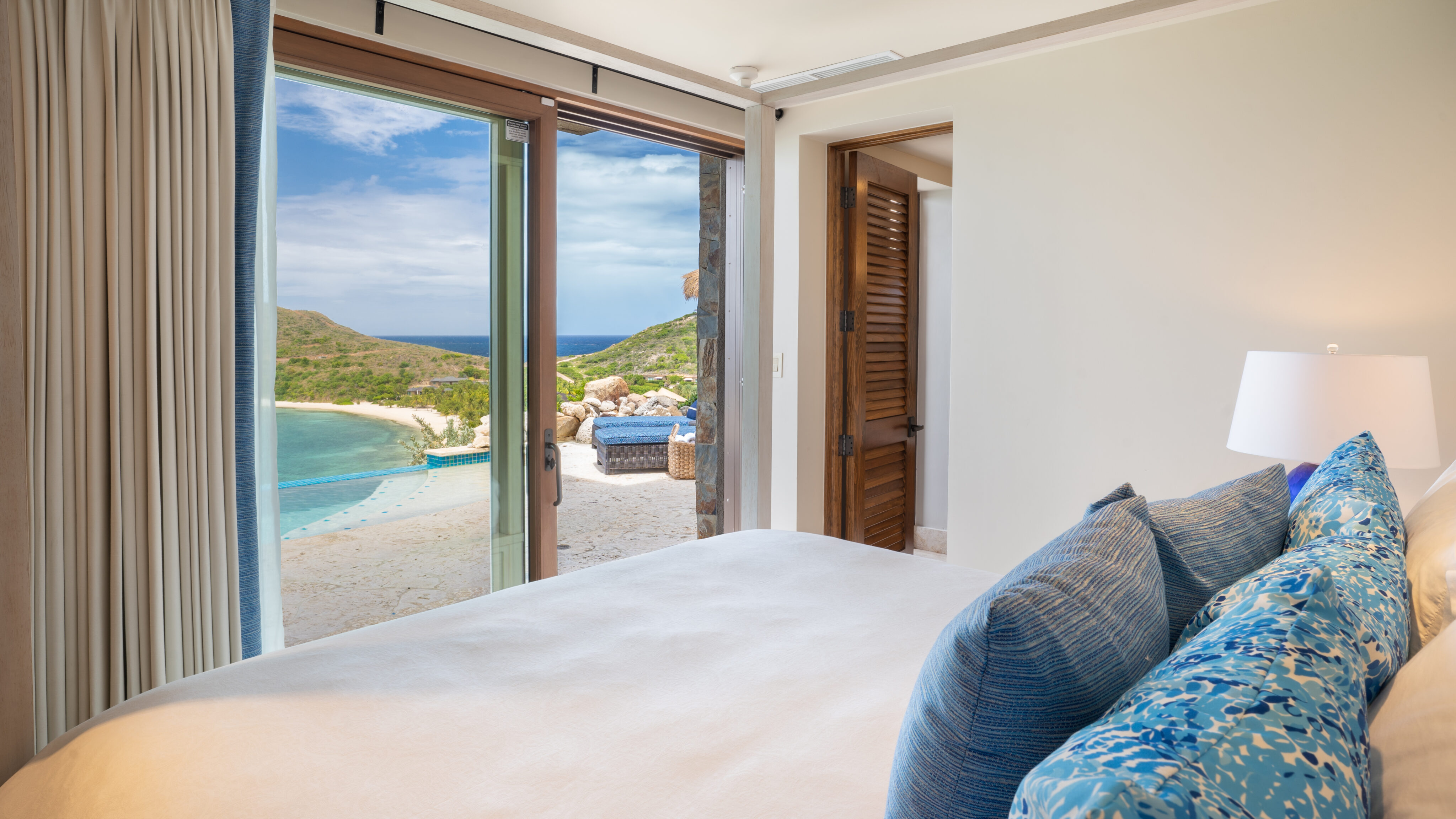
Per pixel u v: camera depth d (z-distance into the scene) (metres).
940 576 2.01
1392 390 2.08
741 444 4.43
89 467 2.01
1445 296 2.42
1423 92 2.44
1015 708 0.76
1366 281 2.54
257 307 2.38
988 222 3.36
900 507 4.70
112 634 2.04
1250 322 2.76
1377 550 1.11
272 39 2.46
